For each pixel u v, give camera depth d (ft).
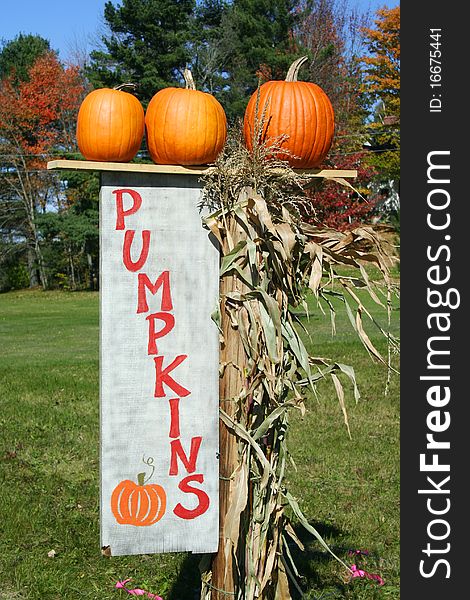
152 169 9.77
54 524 16.53
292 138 10.37
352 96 85.92
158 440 10.02
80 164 9.60
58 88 118.42
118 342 9.86
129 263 9.85
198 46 98.48
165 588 13.67
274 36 93.86
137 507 10.03
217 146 10.02
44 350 46.47
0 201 124.36
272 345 9.76
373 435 23.24
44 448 22.63
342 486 18.76
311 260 10.25
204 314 10.07
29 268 128.47
